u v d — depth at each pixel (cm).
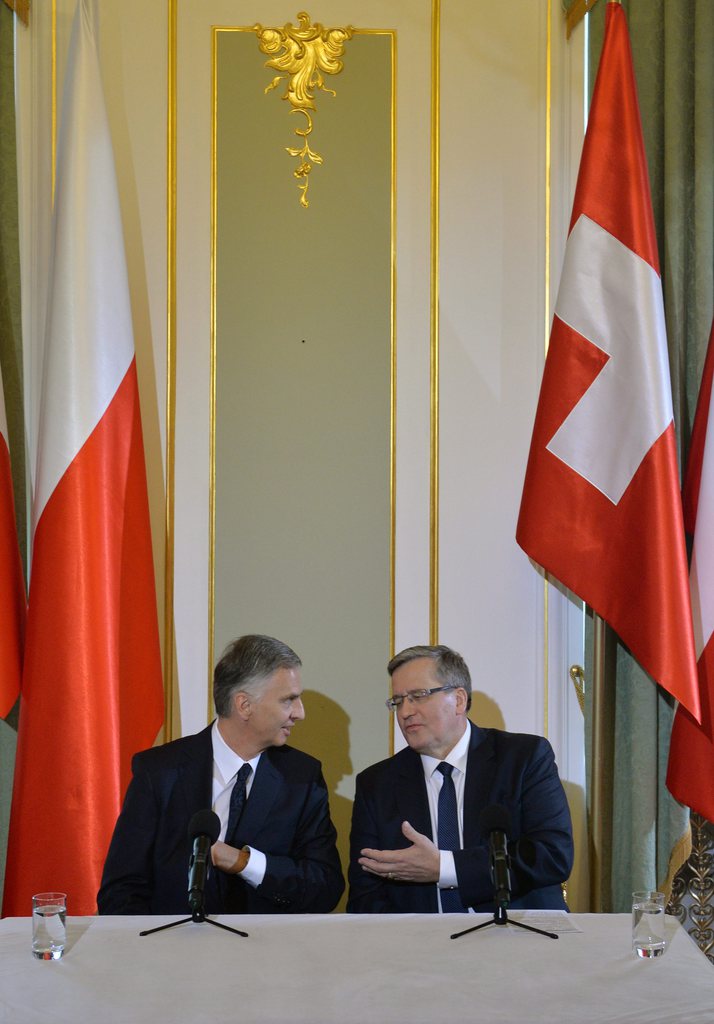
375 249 377
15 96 354
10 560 336
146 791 292
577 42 377
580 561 338
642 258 335
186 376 371
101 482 334
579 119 376
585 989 202
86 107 340
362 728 371
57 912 218
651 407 329
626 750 346
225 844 279
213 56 375
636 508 330
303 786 301
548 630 375
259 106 376
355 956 218
